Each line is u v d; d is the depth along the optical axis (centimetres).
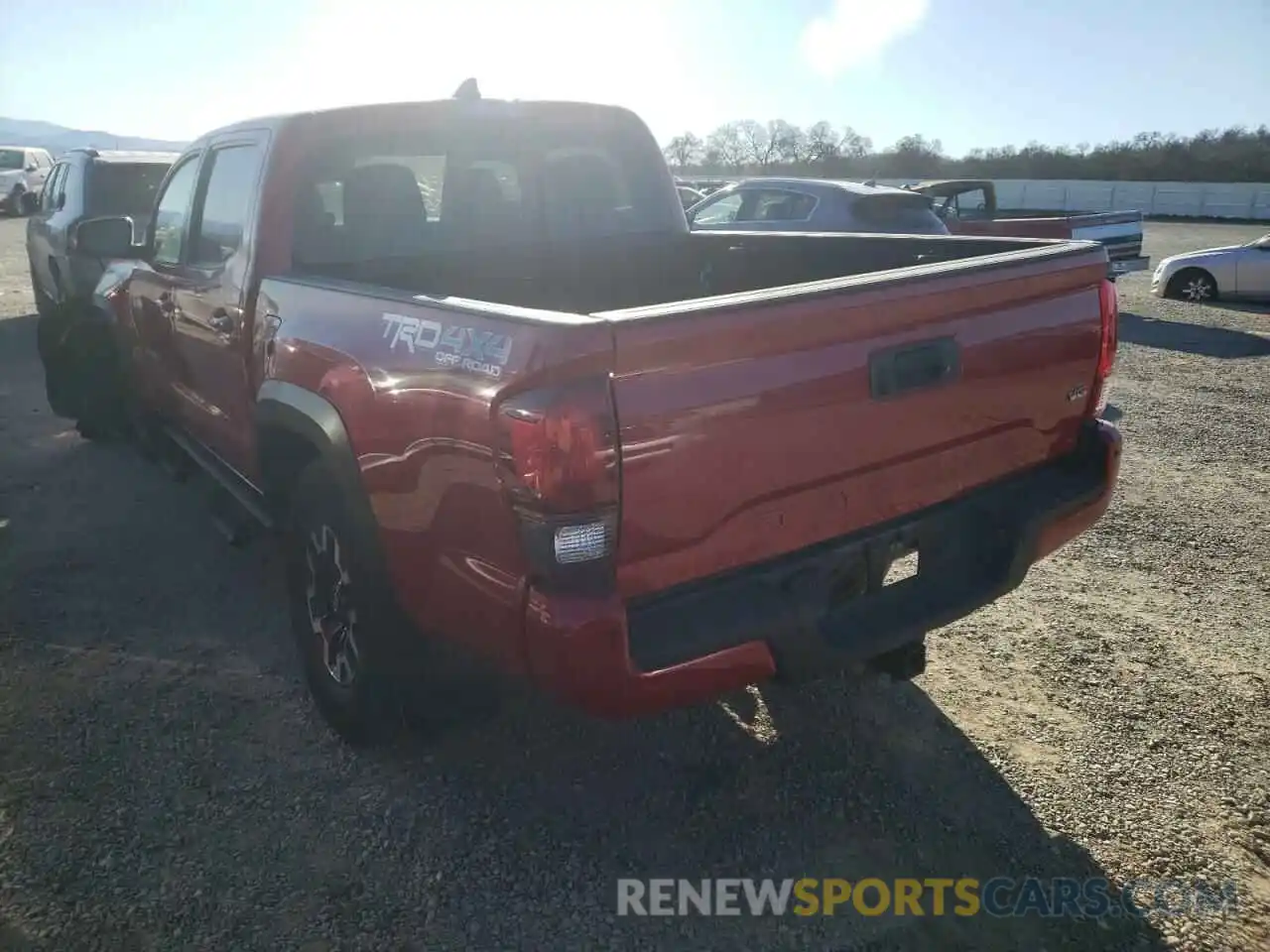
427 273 391
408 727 316
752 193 1093
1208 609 436
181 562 468
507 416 217
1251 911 262
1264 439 716
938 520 291
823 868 277
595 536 218
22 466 608
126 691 358
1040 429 315
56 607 421
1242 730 342
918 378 268
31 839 280
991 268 283
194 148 443
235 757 321
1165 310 1393
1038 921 259
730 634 238
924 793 308
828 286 249
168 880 266
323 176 364
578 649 219
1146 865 279
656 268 459
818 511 259
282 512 361
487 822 292
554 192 431
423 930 252
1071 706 357
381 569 285
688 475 228
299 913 256
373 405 268
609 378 212
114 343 561
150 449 559
